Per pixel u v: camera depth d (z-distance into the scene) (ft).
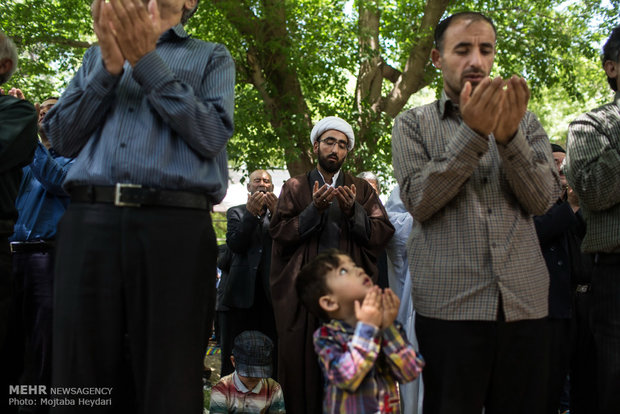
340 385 6.29
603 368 8.48
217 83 7.23
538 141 7.32
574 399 11.09
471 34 7.08
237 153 29.35
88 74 7.07
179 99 6.42
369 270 11.46
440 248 6.91
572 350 11.00
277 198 13.21
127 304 6.43
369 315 6.33
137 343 6.45
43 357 10.28
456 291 6.71
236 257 13.96
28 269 10.47
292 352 10.68
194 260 6.70
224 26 29.53
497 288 6.60
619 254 8.43
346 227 11.55
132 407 6.86
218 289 15.60
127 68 6.95
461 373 6.61
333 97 32.58
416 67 31.37
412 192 6.93
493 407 6.86
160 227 6.48
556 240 10.43
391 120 30.78
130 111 6.71
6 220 8.36
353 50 31.30
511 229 6.82
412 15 32.42
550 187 6.83
